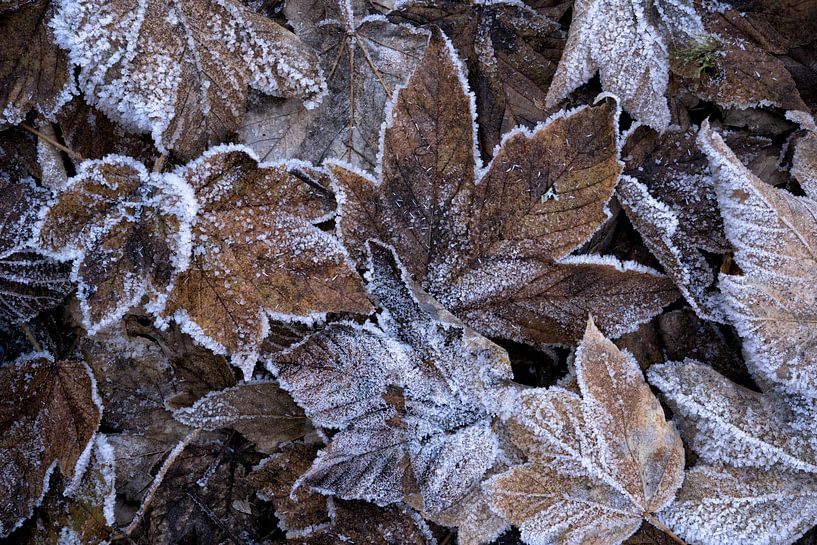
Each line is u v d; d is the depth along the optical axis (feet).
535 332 3.21
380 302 3.16
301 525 3.21
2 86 3.15
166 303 3.13
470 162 3.15
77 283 3.21
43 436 3.19
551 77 3.26
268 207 3.15
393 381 3.16
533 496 3.15
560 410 3.15
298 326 3.21
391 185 3.16
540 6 3.27
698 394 3.17
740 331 3.18
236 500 3.26
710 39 3.23
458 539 3.17
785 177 3.27
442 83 3.13
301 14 3.24
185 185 3.13
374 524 3.19
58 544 3.18
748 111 3.27
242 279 3.14
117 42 3.13
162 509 3.24
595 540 3.15
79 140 3.20
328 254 3.15
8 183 3.19
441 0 3.25
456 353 3.15
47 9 3.14
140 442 3.25
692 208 3.23
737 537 3.14
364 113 3.24
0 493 3.17
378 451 3.16
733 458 3.16
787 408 3.17
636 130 3.25
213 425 3.22
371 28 3.23
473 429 3.16
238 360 3.14
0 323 3.25
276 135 3.22
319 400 3.15
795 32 3.24
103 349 3.25
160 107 3.16
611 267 3.17
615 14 3.22
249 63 3.18
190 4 3.14
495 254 3.17
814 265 3.16
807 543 3.19
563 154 3.14
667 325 3.22
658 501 3.14
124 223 3.13
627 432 3.14
